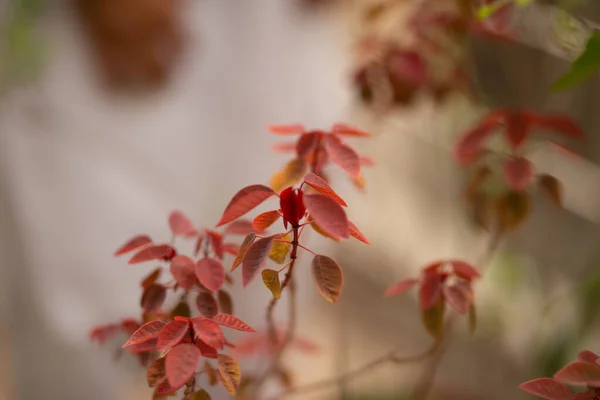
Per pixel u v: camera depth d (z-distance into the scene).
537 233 1.81
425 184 2.37
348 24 2.01
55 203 1.83
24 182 1.80
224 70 1.94
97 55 1.79
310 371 2.02
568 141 1.56
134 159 1.88
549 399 0.86
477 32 1.28
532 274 1.81
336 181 1.86
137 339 0.87
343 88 2.05
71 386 1.85
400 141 2.49
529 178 1.08
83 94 1.82
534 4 1.33
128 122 1.86
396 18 1.59
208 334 0.86
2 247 1.83
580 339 1.28
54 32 1.77
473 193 1.19
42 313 1.85
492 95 1.63
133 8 1.70
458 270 1.00
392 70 1.33
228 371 0.87
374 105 1.43
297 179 0.96
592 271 1.47
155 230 1.91
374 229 2.59
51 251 1.83
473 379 1.95
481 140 1.11
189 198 1.94
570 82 1.00
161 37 1.77
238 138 1.97
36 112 1.79
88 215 1.85
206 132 1.95
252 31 1.94
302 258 1.92
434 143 2.19
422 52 1.37
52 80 1.79
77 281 1.85
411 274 2.39
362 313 2.33
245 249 0.86
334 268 0.88
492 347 1.93
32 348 1.87
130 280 1.87
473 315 1.01
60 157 1.82
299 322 1.97
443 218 2.29
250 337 1.17
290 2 1.94
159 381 0.87
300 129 0.98
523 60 1.58
